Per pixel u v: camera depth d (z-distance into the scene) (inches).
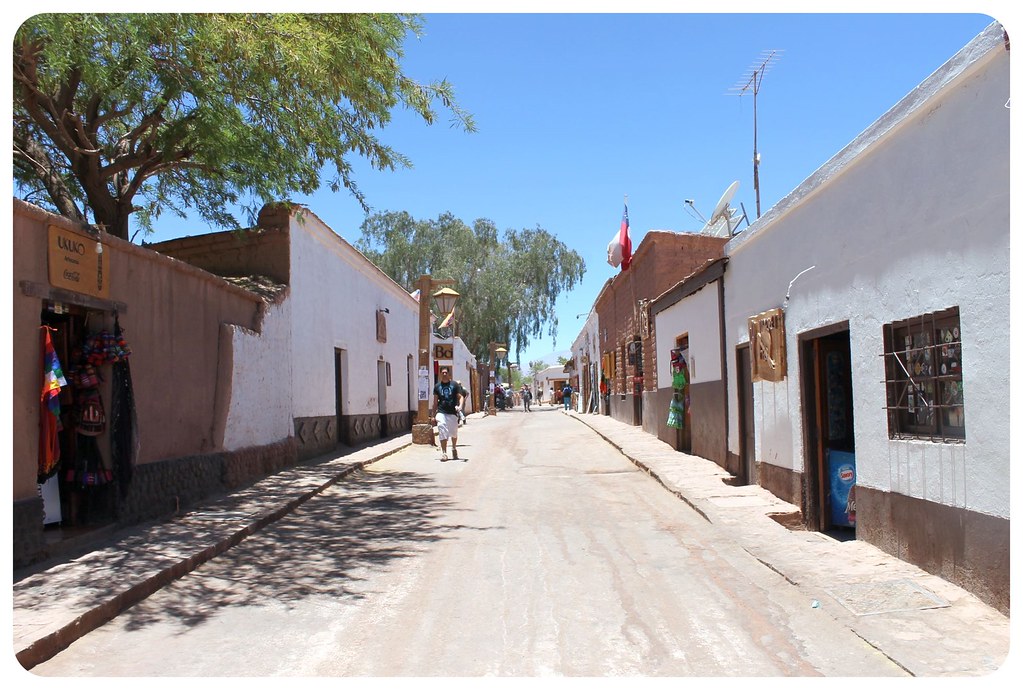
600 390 1212.5
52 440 250.7
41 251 248.5
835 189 287.6
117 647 181.0
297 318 526.3
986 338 194.2
